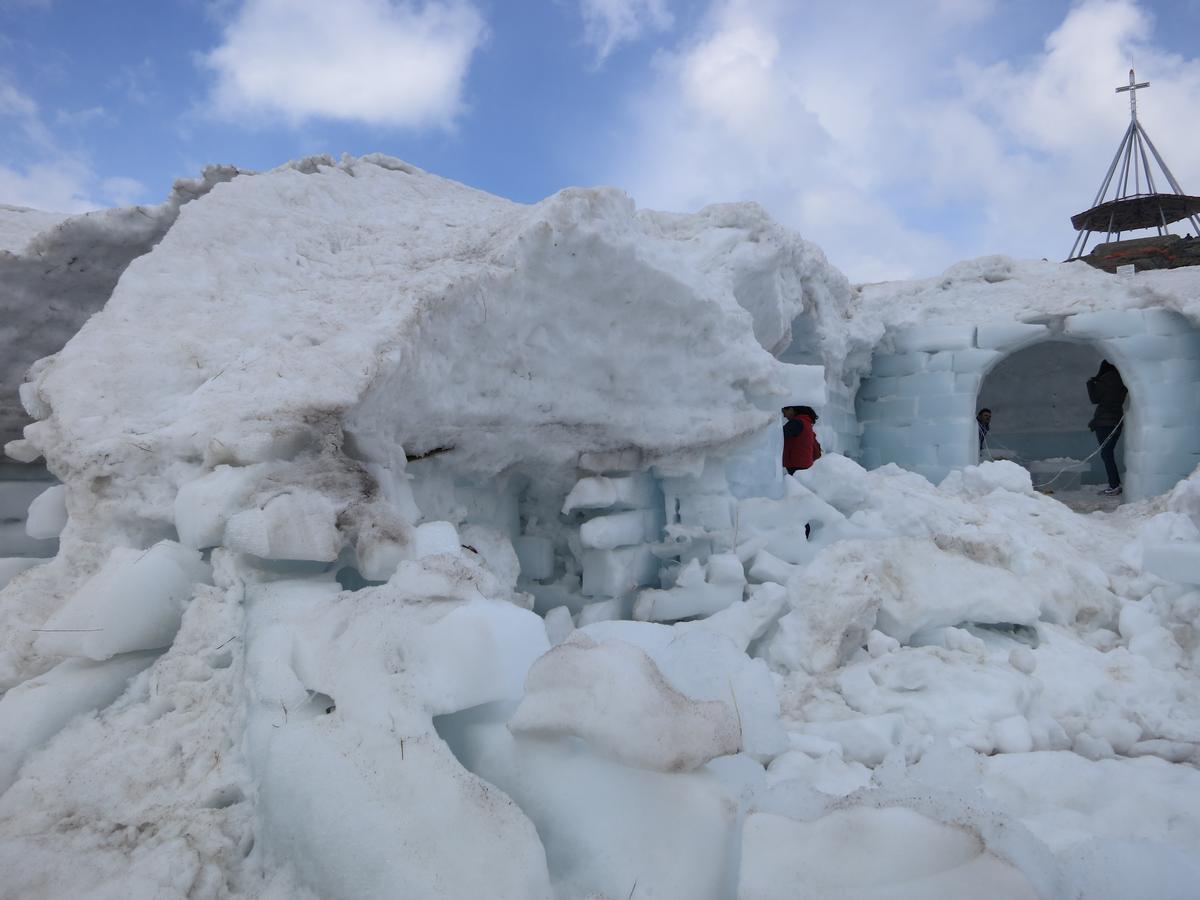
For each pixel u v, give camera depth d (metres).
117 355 2.76
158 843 1.37
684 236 5.86
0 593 2.16
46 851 1.34
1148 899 1.23
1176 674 3.19
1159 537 4.75
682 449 4.17
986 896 1.09
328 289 3.36
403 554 2.12
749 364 4.35
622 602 3.94
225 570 2.06
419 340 2.87
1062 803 2.14
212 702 1.73
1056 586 3.77
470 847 1.25
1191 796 2.05
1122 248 14.41
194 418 2.41
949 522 5.11
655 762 1.38
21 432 4.36
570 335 3.60
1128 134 16.95
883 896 1.13
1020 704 2.78
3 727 1.65
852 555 3.67
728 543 4.39
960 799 1.33
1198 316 8.02
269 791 1.42
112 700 1.84
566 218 3.31
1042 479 13.36
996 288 9.86
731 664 2.17
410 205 4.51
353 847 1.27
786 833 1.26
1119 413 9.89
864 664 3.13
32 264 4.03
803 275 7.27
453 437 3.30
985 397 15.30
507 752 1.50
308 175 4.34
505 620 1.71
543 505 4.27
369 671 1.57
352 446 2.65
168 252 3.36
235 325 3.02
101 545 2.29
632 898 1.27
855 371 9.88
